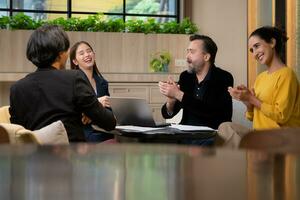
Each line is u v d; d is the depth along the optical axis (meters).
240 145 1.11
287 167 0.78
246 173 0.74
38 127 2.28
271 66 2.82
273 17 5.20
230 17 7.15
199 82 3.23
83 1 7.31
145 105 2.76
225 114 3.12
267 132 1.12
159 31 6.84
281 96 2.66
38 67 2.38
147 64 6.80
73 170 0.78
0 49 6.39
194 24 7.12
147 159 0.88
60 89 2.29
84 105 2.30
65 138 1.97
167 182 0.69
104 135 3.17
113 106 2.97
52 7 7.24
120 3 7.44
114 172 0.76
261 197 0.62
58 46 2.35
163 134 2.52
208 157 0.89
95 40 6.63
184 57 6.88
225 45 7.17
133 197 0.63
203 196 0.63
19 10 7.15
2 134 1.73
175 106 3.32
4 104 6.18
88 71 3.74
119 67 6.72
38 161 0.86
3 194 0.65
